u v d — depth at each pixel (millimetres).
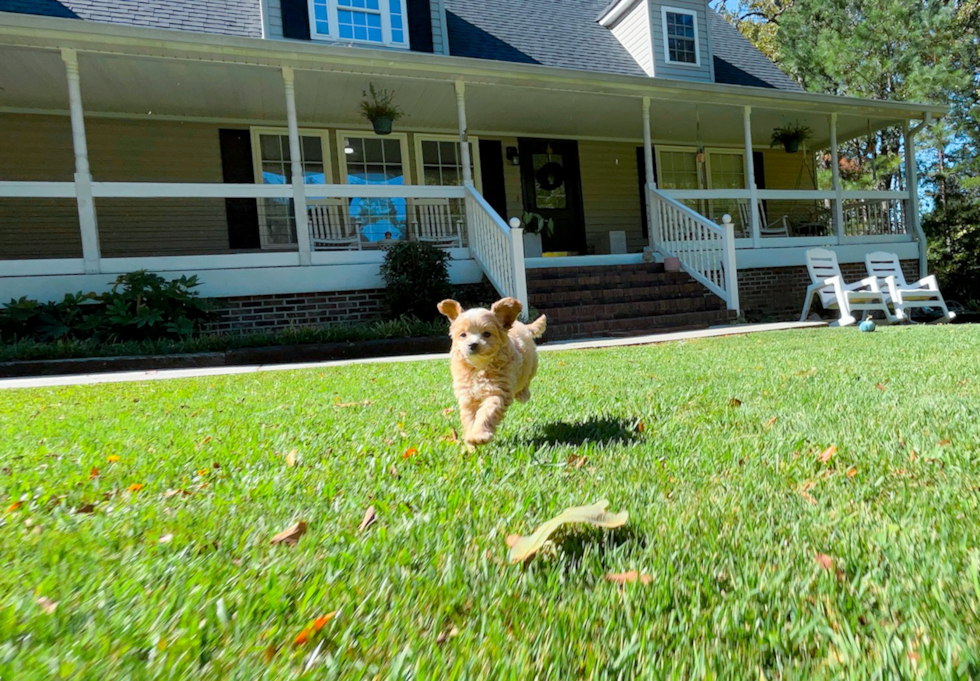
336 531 1521
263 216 10859
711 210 13727
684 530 1409
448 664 930
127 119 10164
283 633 1051
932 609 1020
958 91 16188
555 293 9281
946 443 2039
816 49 17562
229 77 8844
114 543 1488
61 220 9859
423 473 2029
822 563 1205
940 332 6676
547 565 1289
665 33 12312
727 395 3264
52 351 6590
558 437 2502
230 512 1688
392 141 11789
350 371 5438
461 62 8969
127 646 1019
